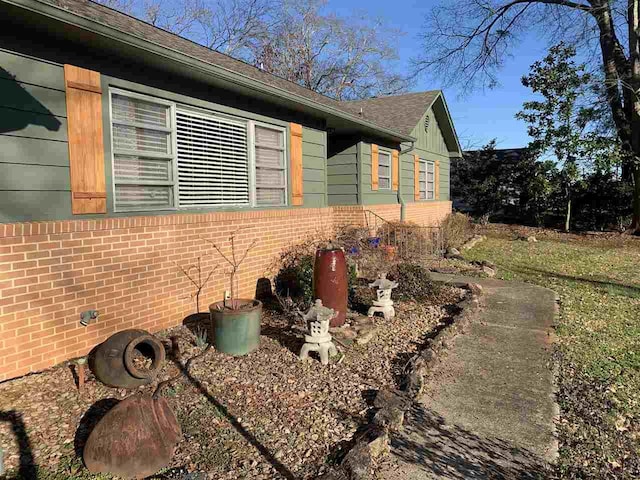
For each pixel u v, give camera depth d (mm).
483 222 19891
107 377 3586
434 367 4500
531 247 14203
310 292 6113
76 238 4242
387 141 12188
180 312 5449
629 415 3705
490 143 21875
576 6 16250
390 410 3406
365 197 10938
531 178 19172
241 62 8891
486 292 7945
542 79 17875
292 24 26562
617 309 6984
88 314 4211
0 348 3695
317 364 4312
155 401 2832
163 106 5398
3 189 3742
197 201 5957
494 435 3293
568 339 5496
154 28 6922
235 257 6324
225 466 2721
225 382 3848
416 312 6285
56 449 2811
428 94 15641
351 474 2641
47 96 4055
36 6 3488
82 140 4359
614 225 18750
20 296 3814
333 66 28219
